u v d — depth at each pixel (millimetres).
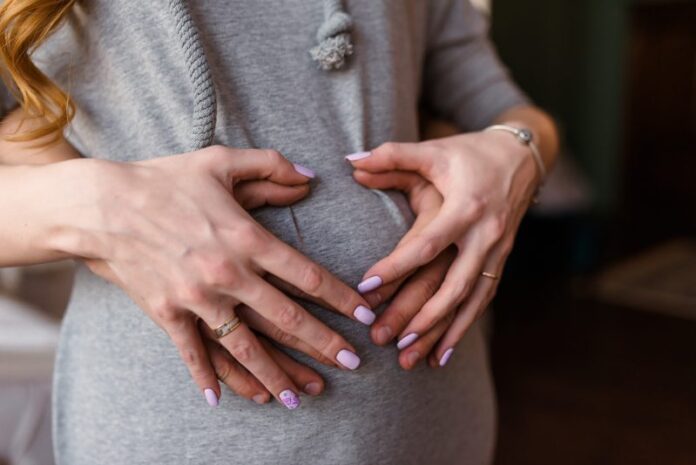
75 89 590
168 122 569
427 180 638
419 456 622
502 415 2162
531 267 3523
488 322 2652
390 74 657
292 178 553
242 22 587
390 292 580
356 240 589
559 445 1979
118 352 568
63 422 613
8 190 521
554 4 3641
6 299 1538
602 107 3859
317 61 608
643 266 3729
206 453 556
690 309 3047
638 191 3914
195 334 522
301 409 563
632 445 1968
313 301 559
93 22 568
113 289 577
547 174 747
